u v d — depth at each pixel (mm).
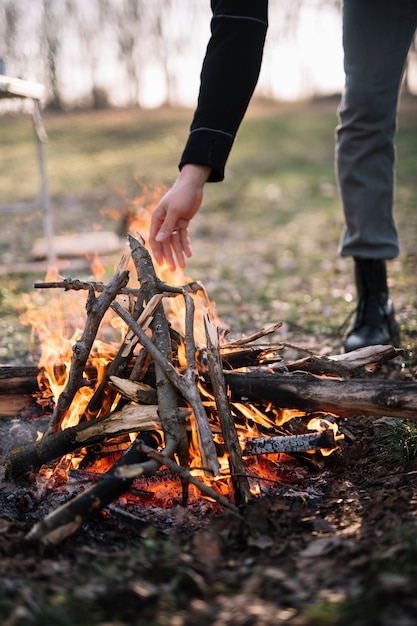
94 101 15711
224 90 1991
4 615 1206
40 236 6750
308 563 1399
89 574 1370
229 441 1740
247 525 1552
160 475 1857
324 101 17984
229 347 2031
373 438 2068
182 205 1989
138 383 1837
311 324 3484
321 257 5543
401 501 1646
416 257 4945
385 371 2613
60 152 12430
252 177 10469
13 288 4457
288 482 1898
